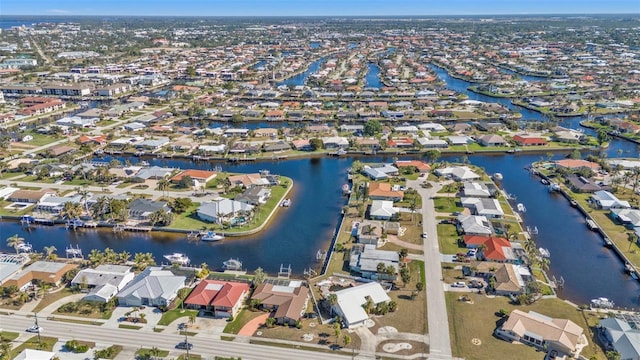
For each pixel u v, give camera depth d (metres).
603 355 97.94
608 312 112.75
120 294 115.31
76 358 96.69
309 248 148.50
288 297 114.75
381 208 166.50
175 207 168.50
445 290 120.88
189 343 101.44
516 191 194.00
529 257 133.12
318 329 106.56
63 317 110.38
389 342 101.69
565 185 195.62
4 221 168.00
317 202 183.62
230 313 110.19
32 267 127.81
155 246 149.50
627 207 170.50
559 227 162.12
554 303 116.25
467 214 164.75
